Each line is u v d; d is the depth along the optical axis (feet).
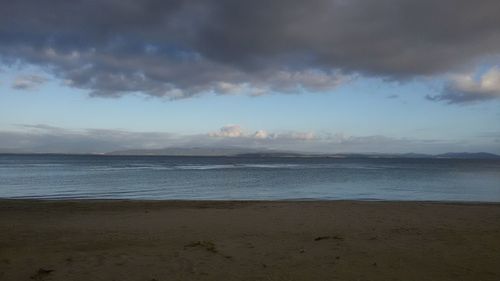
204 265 23.26
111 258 24.80
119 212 50.44
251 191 102.06
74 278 20.92
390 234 33.30
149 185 118.42
